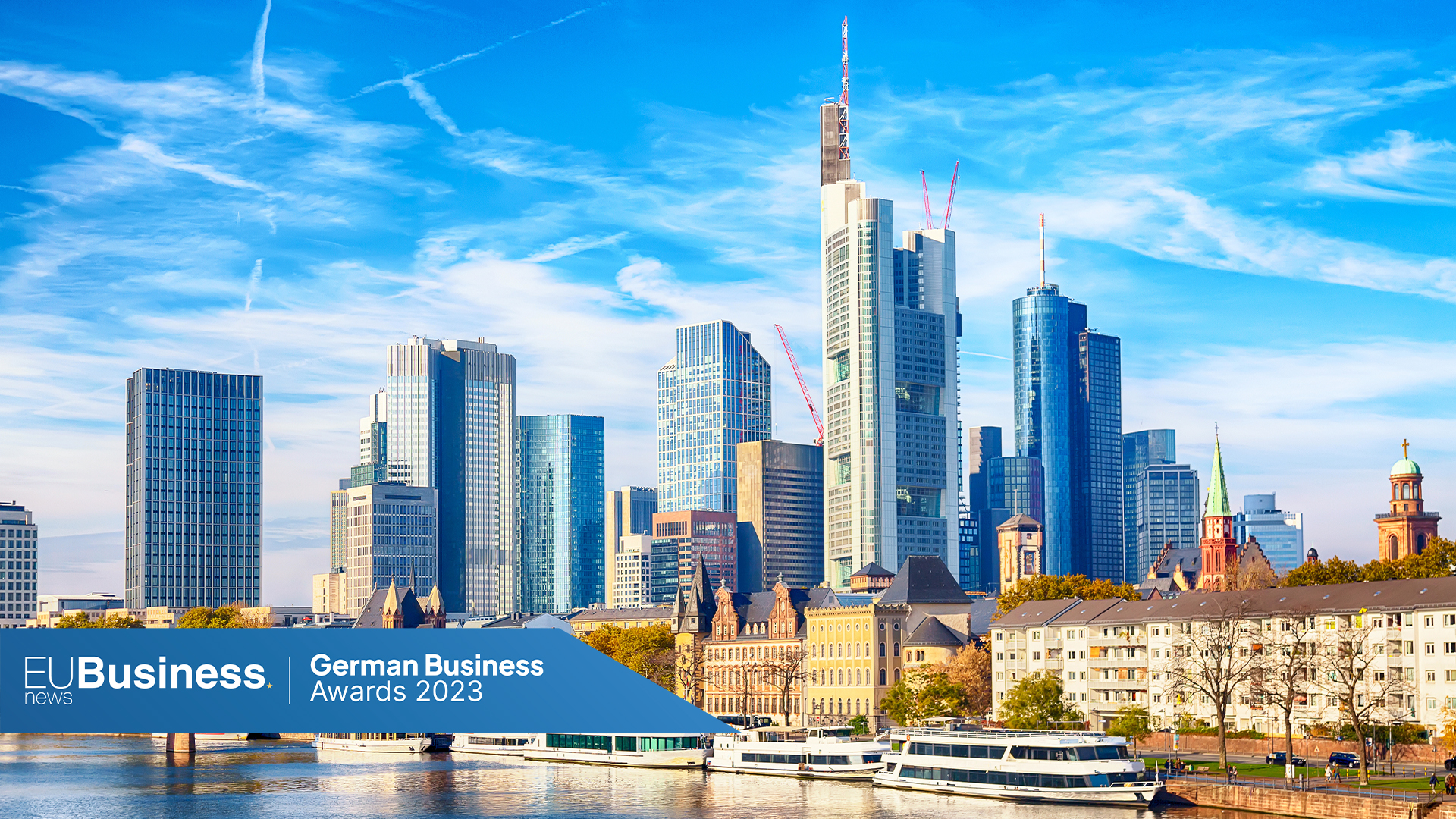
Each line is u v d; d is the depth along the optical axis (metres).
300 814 199.00
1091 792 185.38
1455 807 149.62
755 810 192.75
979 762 199.00
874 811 187.75
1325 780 176.38
